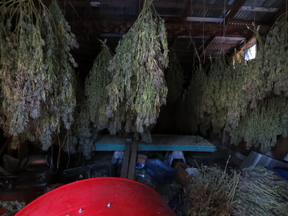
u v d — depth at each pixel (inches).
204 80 135.5
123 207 33.0
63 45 60.4
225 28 132.7
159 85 61.9
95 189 37.9
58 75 59.2
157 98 63.7
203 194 78.0
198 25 131.3
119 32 135.4
